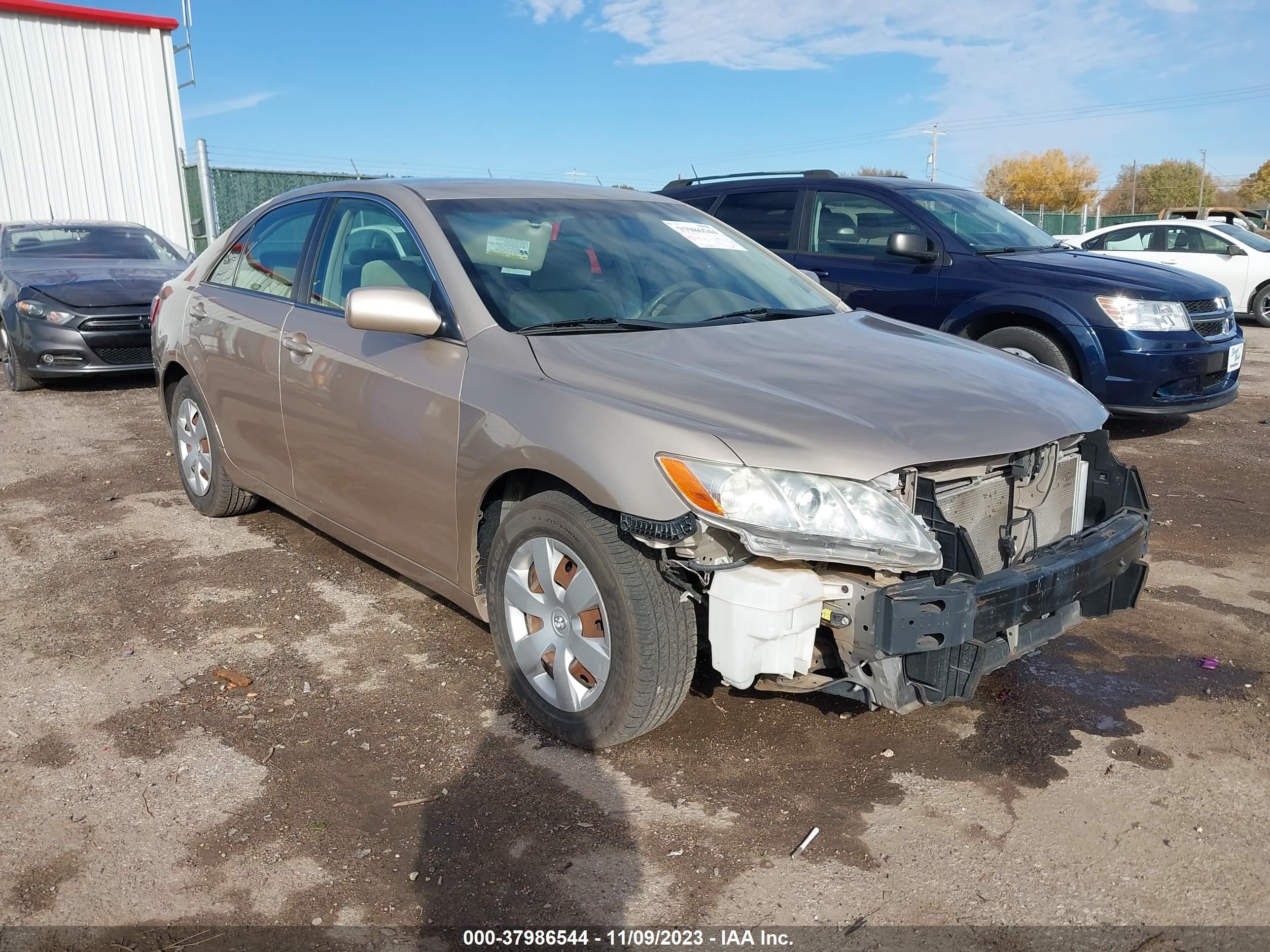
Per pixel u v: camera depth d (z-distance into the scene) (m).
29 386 8.88
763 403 2.70
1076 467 3.10
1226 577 4.45
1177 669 3.55
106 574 4.38
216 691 3.34
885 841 2.57
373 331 3.13
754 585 2.52
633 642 2.71
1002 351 3.65
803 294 4.02
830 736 3.07
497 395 2.99
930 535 2.56
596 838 2.58
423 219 3.53
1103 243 15.33
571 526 2.80
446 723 3.14
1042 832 2.61
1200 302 6.64
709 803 2.73
